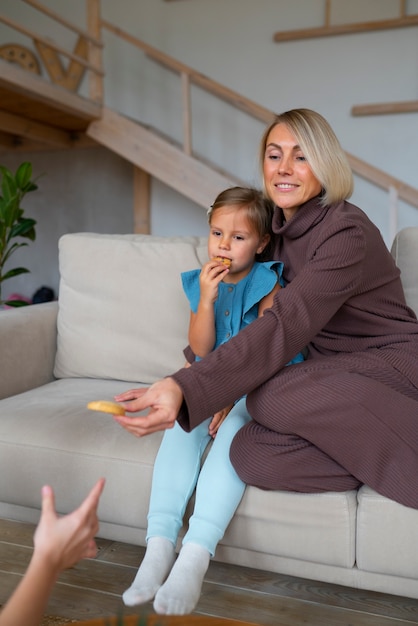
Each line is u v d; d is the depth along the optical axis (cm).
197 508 115
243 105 402
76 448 130
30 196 512
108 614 123
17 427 137
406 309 134
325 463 112
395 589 112
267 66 457
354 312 125
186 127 395
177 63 396
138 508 126
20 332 170
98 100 397
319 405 109
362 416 108
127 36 407
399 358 120
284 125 130
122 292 175
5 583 133
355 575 114
